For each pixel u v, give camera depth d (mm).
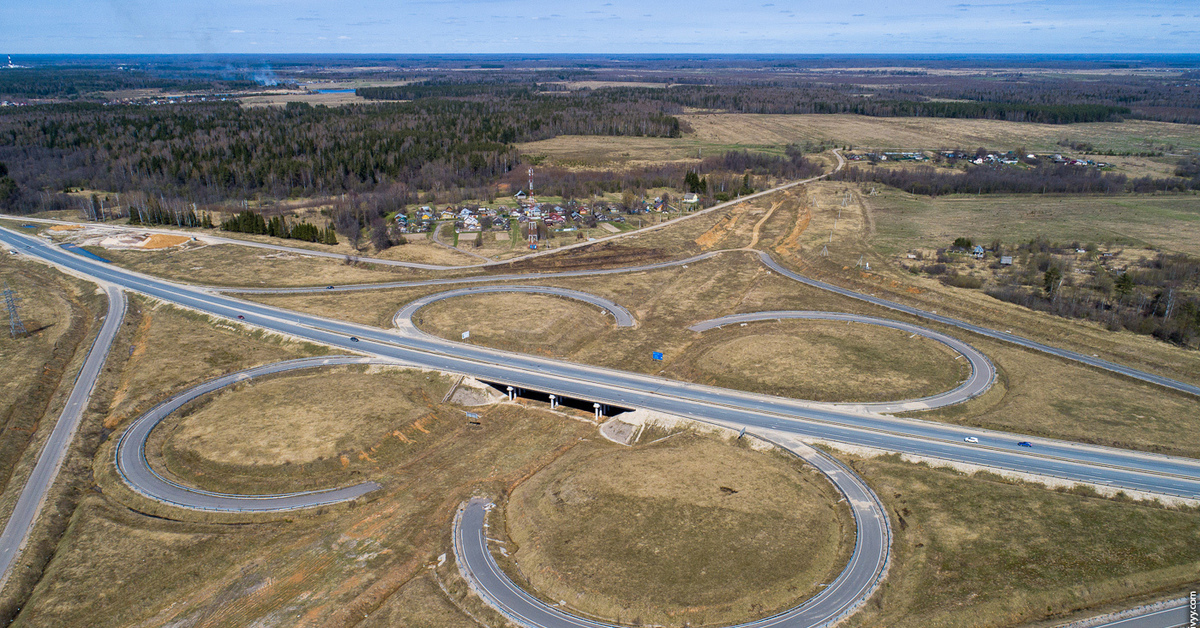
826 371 117250
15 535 80000
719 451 95125
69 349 129375
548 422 106000
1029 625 67125
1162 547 76188
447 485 89875
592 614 68438
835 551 76688
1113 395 110688
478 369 118562
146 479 90062
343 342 129125
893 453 94062
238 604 69875
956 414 104500
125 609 69312
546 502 84562
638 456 94062
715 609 68062
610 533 78438
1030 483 88000
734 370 117500
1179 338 131250
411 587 72000
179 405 107938
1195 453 93750
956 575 72562
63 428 101688
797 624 66938
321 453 94062
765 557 74688
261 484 88875
